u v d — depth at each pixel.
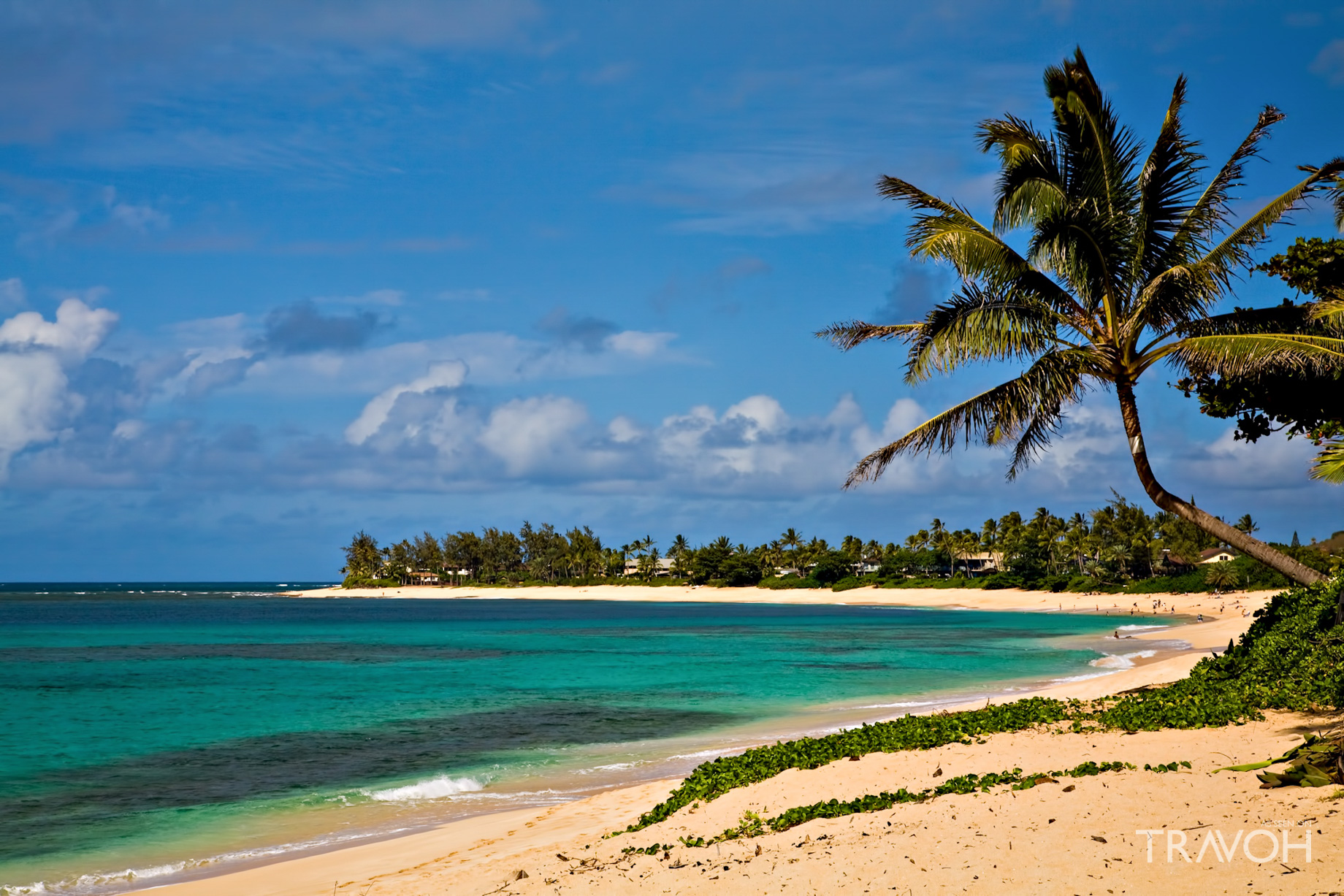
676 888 8.34
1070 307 16.42
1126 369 15.53
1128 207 16.02
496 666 48.88
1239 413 16.44
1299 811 7.43
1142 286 15.77
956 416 16.38
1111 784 9.52
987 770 12.06
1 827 16.31
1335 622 14.95
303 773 21.06
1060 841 7.60
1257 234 15.16
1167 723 13.80
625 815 14.66
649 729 26.30
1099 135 15.92
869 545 191.38
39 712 31.95
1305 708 13.48
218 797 18.58
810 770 13.53
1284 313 14.96
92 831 16.00
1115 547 130.25
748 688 36.66
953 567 171.00
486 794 18.05
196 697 36.12
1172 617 92.94
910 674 41.16
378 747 24.28
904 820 9.40
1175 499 15.75
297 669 48.12
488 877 10.46
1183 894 6.06
